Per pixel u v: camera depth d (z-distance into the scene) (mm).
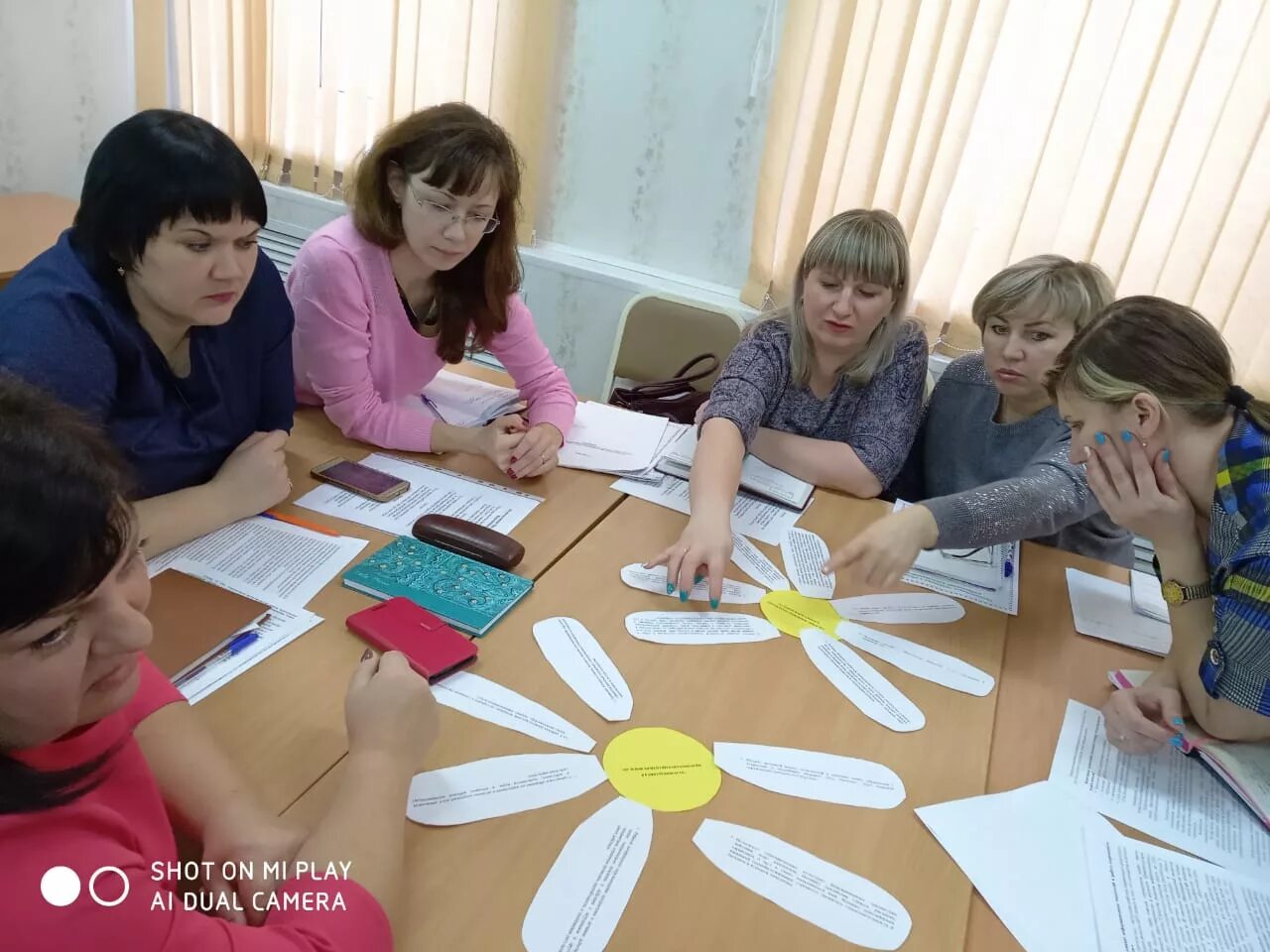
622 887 750
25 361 984
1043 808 904
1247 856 877
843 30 2139
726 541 1215
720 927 730
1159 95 1956
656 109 2465
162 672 864
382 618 1013
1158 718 1042
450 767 842
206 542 1116
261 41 2795
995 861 833
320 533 1184
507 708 927
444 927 693
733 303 2502
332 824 703
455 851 760
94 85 2869
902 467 1776
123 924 509
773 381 1624
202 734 790
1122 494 1057
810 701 1017
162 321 1127
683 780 872
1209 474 1016
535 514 1322
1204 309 2051
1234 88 1900
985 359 1656
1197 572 1039
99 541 487
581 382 2781
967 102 2092
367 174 1415
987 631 1210
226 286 1061
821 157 2262
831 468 1537
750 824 835
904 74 2129
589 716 938
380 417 1450
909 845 841
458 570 1132
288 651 961
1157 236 2051
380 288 1488
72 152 2889
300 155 2859
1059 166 2072
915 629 1188
